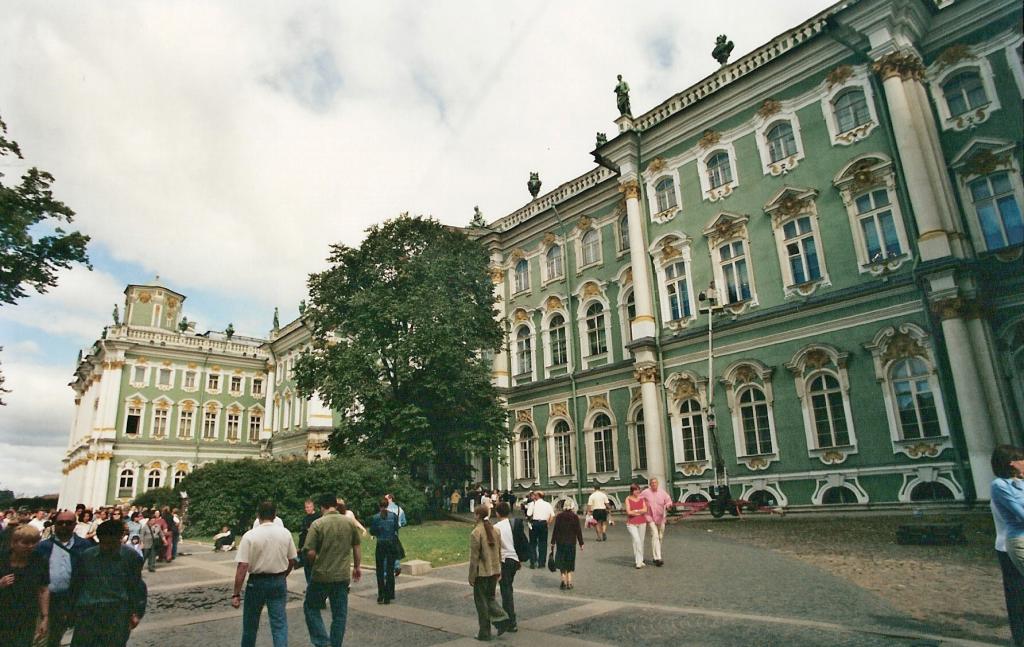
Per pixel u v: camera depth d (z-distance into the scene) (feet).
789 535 60.64
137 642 32.04
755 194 90.48
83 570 21.27
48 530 61.82
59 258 82.43
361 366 103.91
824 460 77.25
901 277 73.46
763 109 91.15
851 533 58.44
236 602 24.39
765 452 83.66
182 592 50.08
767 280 87.10
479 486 129.08
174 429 206.59
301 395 115.24
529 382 126.82
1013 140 69.26
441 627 32.40
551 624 31.53
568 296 121.19
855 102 81.76
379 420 101.71
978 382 64.90
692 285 96.22
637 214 104.73
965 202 71.77
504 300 136.56
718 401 89.71
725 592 36.88
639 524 48.24
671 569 46.32
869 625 27.76
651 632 28.68
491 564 29.76
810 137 85.40
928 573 38.55
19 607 21.50
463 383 105.40
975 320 66.64
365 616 36.27
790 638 26.30
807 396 80.28
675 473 93.40
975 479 63.41
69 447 243.19
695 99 100.42
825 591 35.42
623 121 108.27
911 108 73.97
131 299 234.79
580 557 56.24
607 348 112.47
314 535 27.12
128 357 203.31
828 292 80.18
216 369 220.02
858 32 77.92
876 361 74.38
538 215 130.52
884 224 76.69
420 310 104.78
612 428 108.47
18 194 78.38
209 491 111.45
